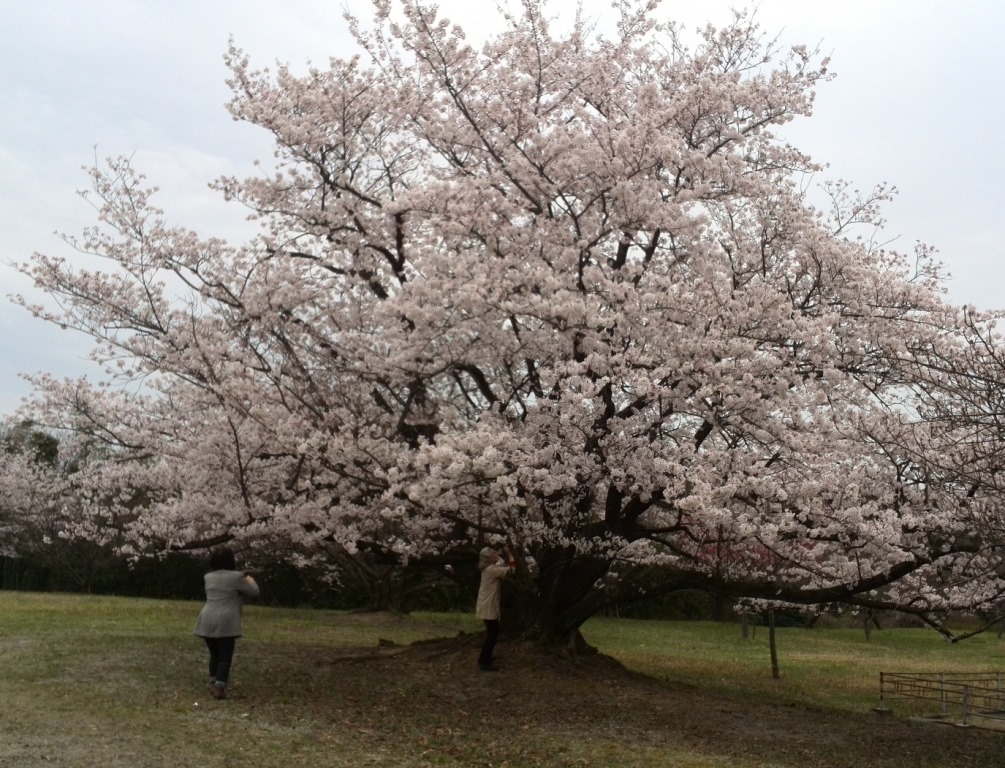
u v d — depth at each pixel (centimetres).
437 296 1180
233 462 1356
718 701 1299
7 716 884
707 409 1169
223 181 1399
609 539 1283
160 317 1372
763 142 1444
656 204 1243
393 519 1359
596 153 1261
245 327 1338
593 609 1398
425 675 1274
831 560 1305
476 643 1409
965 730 1252
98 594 3089
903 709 1491
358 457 1216
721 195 1345
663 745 988
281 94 1385
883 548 1152
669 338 1152
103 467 1973
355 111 1388
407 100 1366
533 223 1370
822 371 1198
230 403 1235
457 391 1419
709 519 1090
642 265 1298
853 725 1212
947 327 1245
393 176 1455
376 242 1379
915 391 1166
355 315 1389
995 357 936
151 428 1501
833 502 1152
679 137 1323
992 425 886
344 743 898
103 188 1340
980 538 1006
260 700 1064
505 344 1265
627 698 1224
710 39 1432
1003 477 941
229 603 1064
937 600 1233
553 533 1273
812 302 1307
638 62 1439
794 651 2495
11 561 3384
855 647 2677
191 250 1360
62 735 822
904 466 1166
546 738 984
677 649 2380
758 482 1089
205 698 1044
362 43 1382
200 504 1374
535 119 1305
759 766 916
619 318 1132
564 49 1384
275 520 1323
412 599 2781
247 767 774
